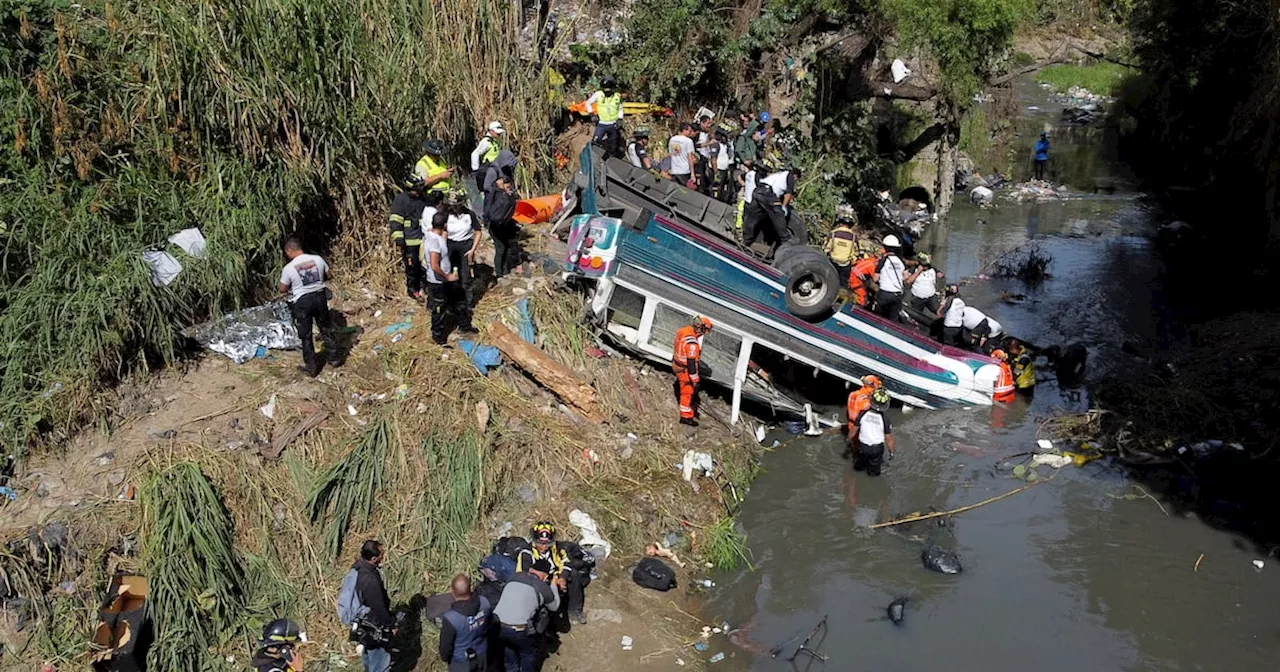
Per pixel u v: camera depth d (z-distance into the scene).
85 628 7.12
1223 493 10.54
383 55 11.85
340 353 9.86
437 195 10.51
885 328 11.88
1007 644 8.30
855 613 8.70
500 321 10.44
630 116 17.61
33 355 8.48
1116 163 26.45
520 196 13.92
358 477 8.48
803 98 18.55
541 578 7.52
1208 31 21.50
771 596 8.91
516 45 14.16
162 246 9.52
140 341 9.09
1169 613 8.72
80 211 9.14
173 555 7.34
